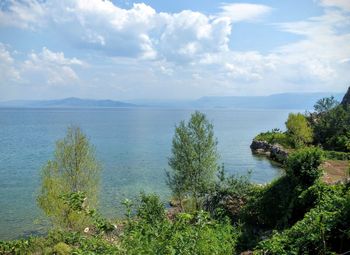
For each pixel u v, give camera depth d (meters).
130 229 10.41
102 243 9.91
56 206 25.98
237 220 26.58
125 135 140.62
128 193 46.84
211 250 10.91
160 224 10.65
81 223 25.25
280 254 14.31
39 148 97.50
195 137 32.31
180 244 9.67
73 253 9.69
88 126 197.50
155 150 93.75
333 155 52.84
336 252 14.44
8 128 177.62
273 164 71.56
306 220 15.98
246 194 28.58
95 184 29.20
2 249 26.09
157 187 50.72
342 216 14.92
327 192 21.36
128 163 72.31
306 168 23.89
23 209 40.31
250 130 180.12
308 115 88.88
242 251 19.72
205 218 10.73
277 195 25.20
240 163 73.12
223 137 138.62
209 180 31.28
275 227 23.67
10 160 76.56
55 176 27.77
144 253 9.08
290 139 82.75
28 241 26.89
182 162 32.38
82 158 28.53
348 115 77.31
